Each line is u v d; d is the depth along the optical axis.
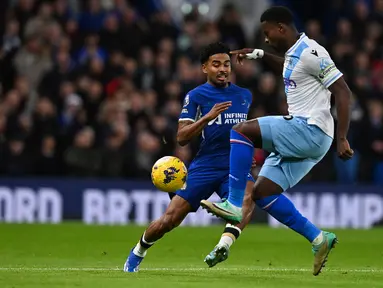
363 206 62.53
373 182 65.31
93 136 61.88
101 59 66.94
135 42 69.56
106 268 32.88
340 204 62.31
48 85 64.69
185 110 30.84
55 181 59.88
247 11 81.25
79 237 48.59
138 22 72.81
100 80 65.25
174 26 71.62
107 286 25.14
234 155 28.64
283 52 29.36
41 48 68.06
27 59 67.62
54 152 61.16
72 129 62.09
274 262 37.50
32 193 59.50
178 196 30.75
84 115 62.88
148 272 30.44
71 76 65.19
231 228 30.86
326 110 28.45
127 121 62.56
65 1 71.50
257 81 66.38
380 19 75.88
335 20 77.56
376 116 66.69
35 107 63.53
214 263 30.72
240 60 32.28
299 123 28.28
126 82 64.94
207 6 79.75
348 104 27.97
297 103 28.61
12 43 67.69
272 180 28.73
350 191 62.47
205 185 30.89
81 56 67.69
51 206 59.78
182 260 37.88
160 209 60.97
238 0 81.25
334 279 28.67
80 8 73.44
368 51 73.38
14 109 61.72
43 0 71.00
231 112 31.05
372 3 79.00
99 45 68.69
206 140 31.05
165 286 25.33
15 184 59.28
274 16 29.03
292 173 28.83
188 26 71.19
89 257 38.81
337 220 62.31
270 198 28.77
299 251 42.91
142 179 61.31
